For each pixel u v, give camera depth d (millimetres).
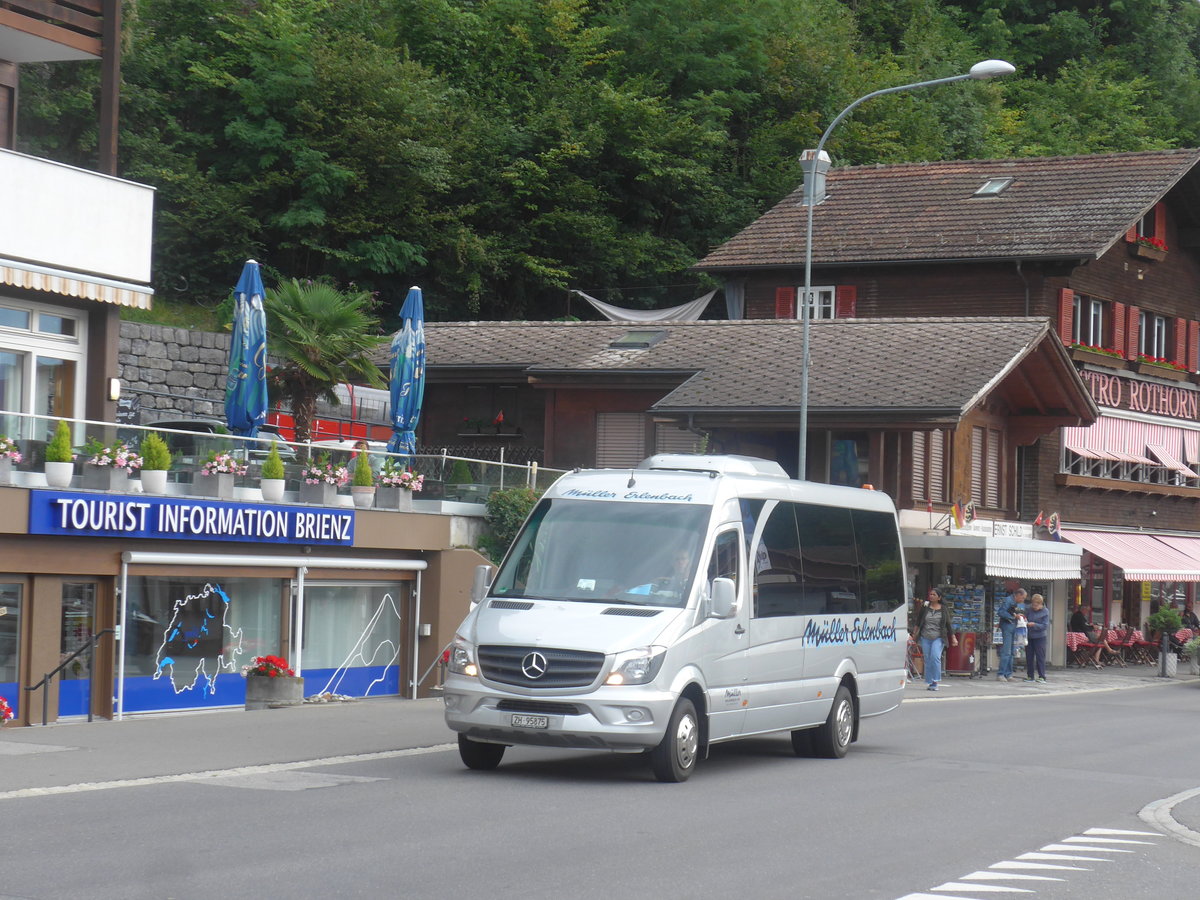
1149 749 22641
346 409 44906
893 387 38938
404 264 58312
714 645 17500
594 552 17859
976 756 20906
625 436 43062
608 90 63969
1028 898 10867
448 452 45969
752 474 19906
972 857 12562
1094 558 50719
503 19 67375
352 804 14344
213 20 59531
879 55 83000
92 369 28078
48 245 26266
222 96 58750
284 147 56594
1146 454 52594
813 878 11297
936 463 42031
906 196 52688
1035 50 91312
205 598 24828
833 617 20656
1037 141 81438
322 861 11305
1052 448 48438
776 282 51781
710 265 51719
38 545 21844
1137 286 52438
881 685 22266
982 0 92438
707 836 13078
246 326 27859
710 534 17938
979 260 48219
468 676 16797
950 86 78062
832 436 41562
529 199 63062
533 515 18578
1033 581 46375
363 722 22719
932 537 39312
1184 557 51719
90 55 28938
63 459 22109
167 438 24078
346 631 27969
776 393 39375
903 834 13664
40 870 10758
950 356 40688
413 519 28688
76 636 22703
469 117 61781
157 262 54656
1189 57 94000
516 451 45250
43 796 14516
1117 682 41844
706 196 67188
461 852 11859
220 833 12477
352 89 58031
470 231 59344
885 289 50250
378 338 34812
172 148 56375
